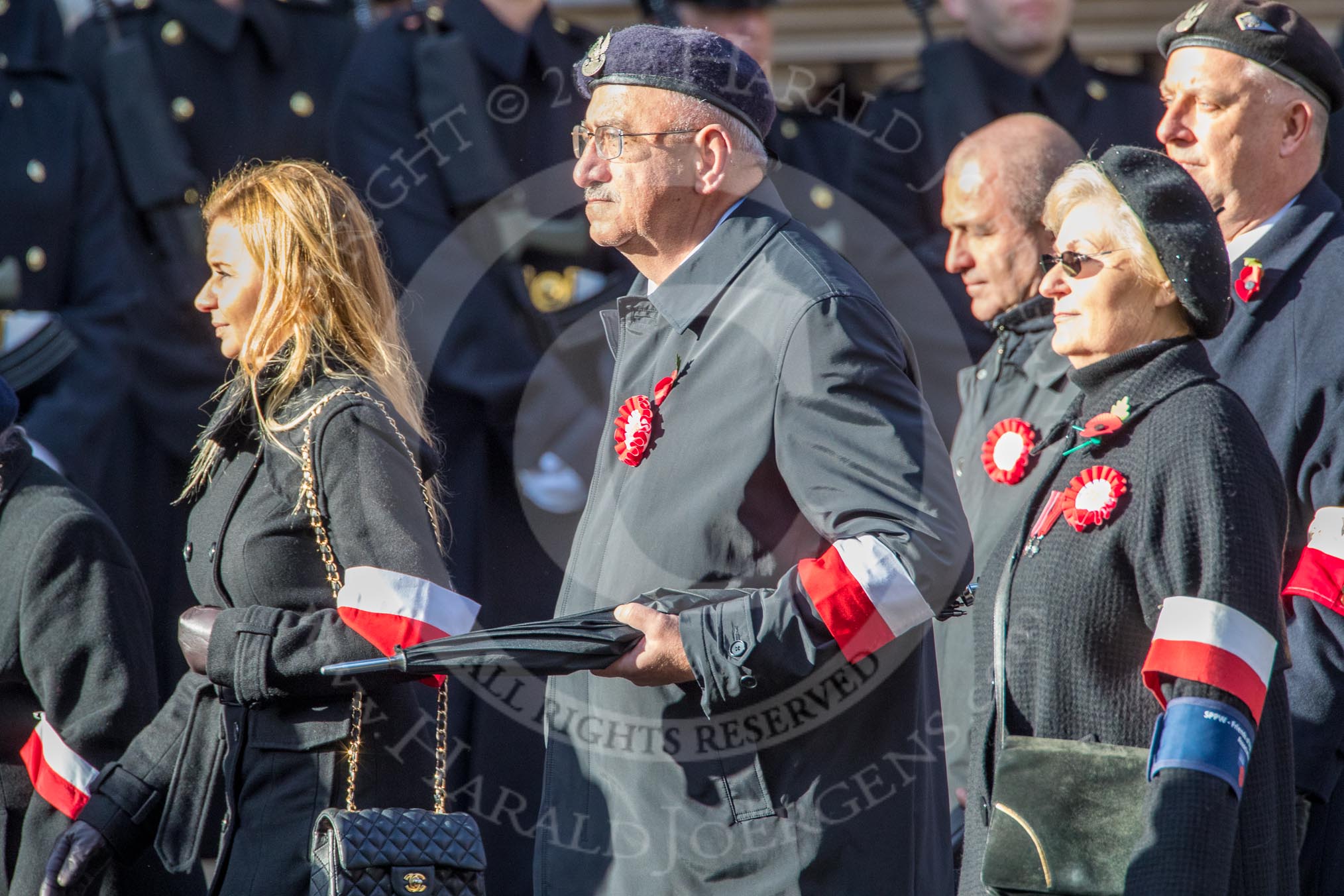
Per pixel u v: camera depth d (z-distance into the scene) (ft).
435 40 57.41
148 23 67.31
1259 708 28.14
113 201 65.98
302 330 36.50
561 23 60.03
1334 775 36.58
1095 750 28.91
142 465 64.85
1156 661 28.40
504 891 52.75
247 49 67.62
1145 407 30.19
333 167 57.77
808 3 74.95
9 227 63.41
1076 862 28.17
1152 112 62.54
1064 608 30.09
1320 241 38.91
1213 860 27.25
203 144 66.80
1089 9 73.31
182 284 65.77
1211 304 30.19
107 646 40.88
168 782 37.96
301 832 34.88
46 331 63.16
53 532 41.11
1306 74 39.17
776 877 33.50
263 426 36.09
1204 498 28.84
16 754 41.75
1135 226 30.27
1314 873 37.50
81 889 37.83
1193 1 72.90
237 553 35.96
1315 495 37.55
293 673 34.68
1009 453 40.34
